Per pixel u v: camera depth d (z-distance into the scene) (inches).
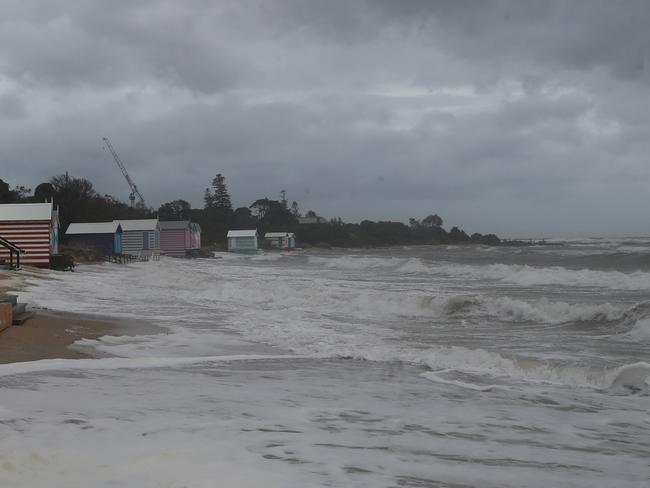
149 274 1321.4
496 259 2514.8
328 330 601.3
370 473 188.5
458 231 6643.7
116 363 391.5
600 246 4047.7
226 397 300.0
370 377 380.2
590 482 191.6
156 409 265.0
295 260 2844.5
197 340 518.0
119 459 186.4
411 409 293.6
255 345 505.0
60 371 355.3
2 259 1201.4
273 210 6254.9
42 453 188.9
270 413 268.8
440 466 202.4
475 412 292.8
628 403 319.9
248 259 3036.4
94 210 3157.0
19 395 283.0
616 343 522.9
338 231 5826.8
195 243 3368.6
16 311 545.3
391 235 6156.5
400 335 573.9
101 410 258.1
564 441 244.2
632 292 961.5
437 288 1091.3
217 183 6353.3
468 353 452.8
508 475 195.6
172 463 184.2
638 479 195.8
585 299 853.8
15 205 1403.8
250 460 192.9
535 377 392.2
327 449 214.1
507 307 704.4
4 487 156.7
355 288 1075.3
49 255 1373.0
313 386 344.8
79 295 855.1
